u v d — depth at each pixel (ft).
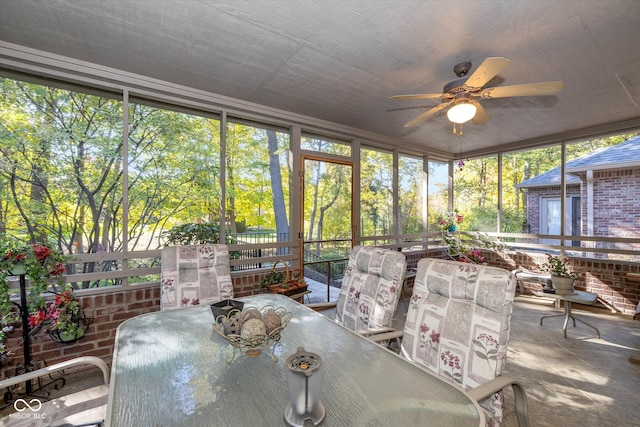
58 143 8.12
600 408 6.59
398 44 7.20
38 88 7.90
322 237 13.12
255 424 2.66
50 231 7.97
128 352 4.01
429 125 13.53
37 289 6.79
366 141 14.89
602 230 16.48
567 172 17.19
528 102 10.68
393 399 3.02
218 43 7.18
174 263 6.73
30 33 6.81
